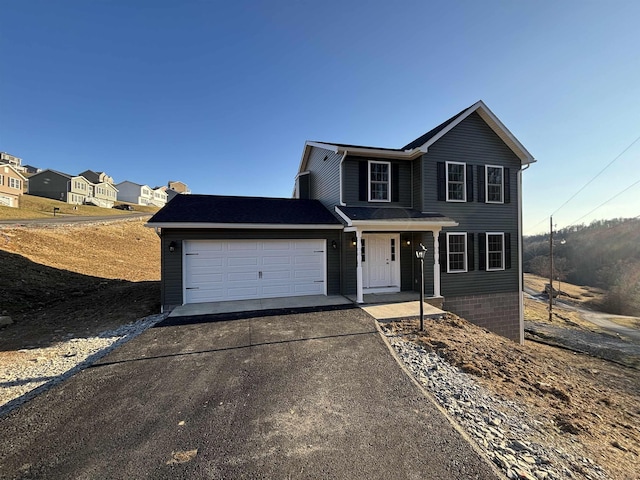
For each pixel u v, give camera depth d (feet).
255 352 16.75
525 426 10.66
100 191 177.78
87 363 16.25
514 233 36.19
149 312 27.22
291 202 37.42
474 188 34.50
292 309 26.02
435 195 32.89
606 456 9.66
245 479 7.56
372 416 10.58
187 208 30.81
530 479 7.73
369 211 30.50
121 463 8.18
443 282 33.24
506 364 16.88
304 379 13.51
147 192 223.71
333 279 32.37
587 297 116.88
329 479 7.57
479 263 34.60
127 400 11.71
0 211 88.99
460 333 21.22
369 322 22.34
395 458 8.39
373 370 14.48
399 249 34.01
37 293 31.96
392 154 32.50
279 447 8.86
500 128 34.45
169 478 7.59
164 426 9.96
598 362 32.35
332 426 9.96
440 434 9.57
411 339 19.30
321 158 39.50
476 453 8.67
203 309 26.03
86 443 9.09
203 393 12.25
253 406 11.23
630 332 65.87
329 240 32.32
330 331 20.34
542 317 74.59
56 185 151.53
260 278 30.37
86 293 35.81
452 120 34.04
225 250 29.43
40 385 13.80
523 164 36.40
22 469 7.97
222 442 9.10
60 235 60.64
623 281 102.94
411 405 11.36
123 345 17.88
